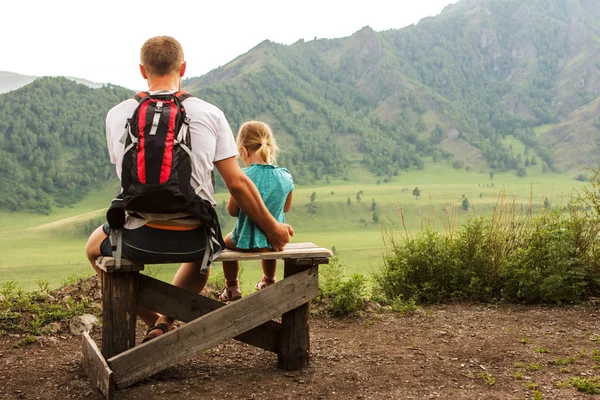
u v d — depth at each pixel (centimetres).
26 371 310
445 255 562
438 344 385
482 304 530
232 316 286
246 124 334
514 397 282
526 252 548
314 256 301
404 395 284
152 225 264
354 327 439
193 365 326
